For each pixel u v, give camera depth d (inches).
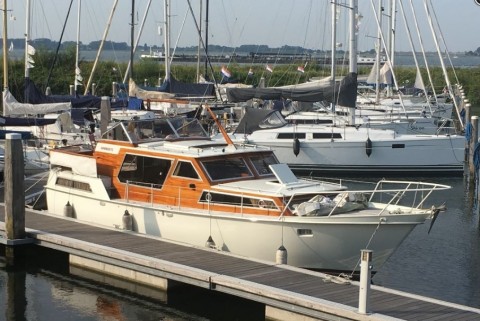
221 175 539.2
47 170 761.6
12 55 1729.8
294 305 404.8
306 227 485.7
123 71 2012.8
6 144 540.7
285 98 955.3
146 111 1003.9
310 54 2105.1
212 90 1212.5
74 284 504.1
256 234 500.7
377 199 827.4
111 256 494.6
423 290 512.4
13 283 507.2
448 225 716.7
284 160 975.0
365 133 975.6
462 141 971.3
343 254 489.1
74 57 1905.8
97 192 584.1
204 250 503.2
